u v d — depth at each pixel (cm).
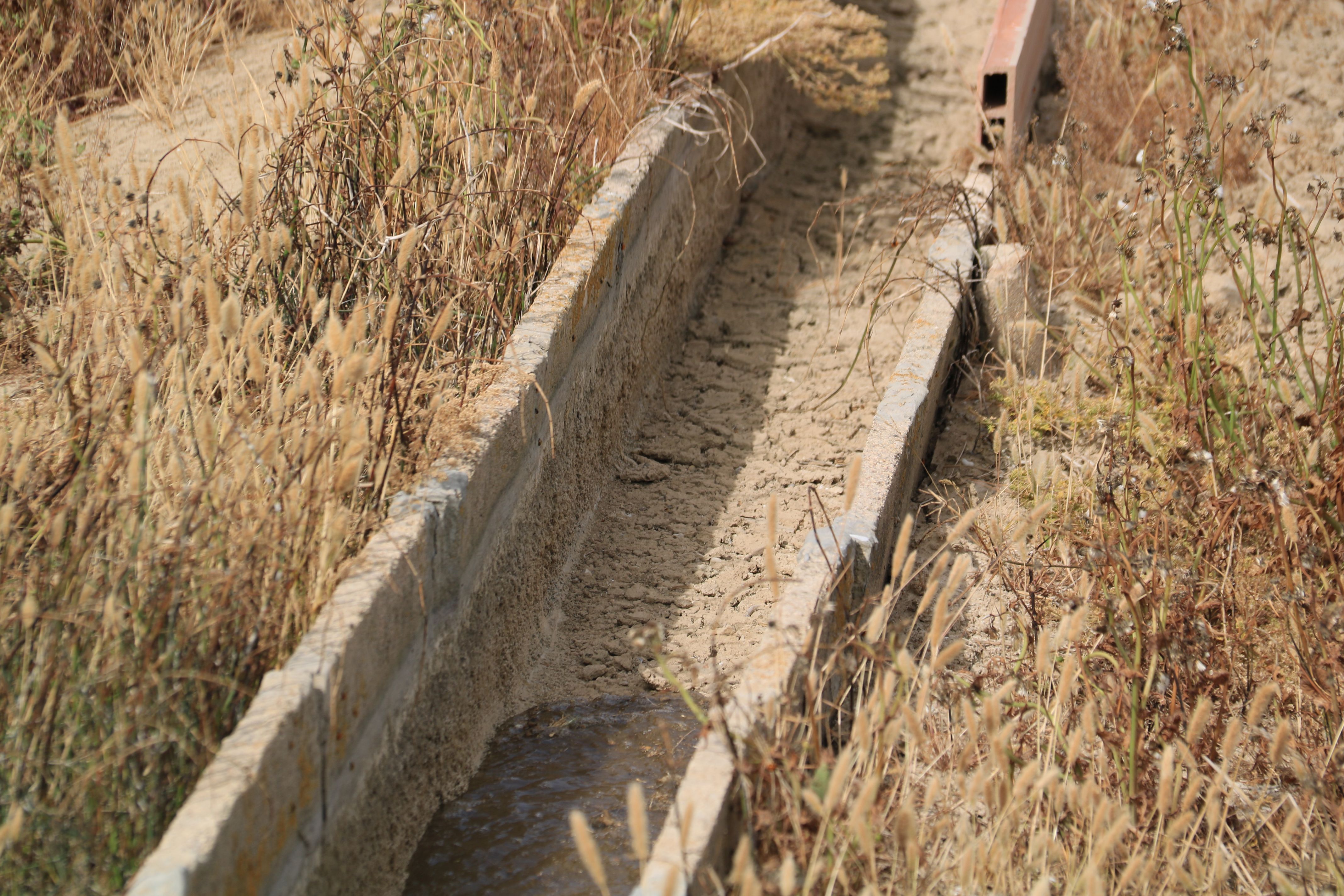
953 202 506
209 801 213
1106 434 375
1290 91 613
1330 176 559
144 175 483
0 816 225
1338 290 502
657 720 341
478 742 333
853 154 664
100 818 225
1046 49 686
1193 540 368
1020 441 423
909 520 266
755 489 436
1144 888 254
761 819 243
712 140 554
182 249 364
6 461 286
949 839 262
